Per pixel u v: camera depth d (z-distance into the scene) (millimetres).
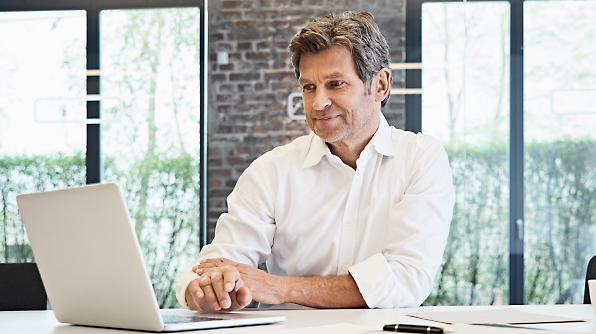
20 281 1889
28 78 4141
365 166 1794
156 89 4117
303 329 982
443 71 4062
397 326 957
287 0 4129
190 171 4078
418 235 1643
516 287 3990
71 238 1029
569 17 4047
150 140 4102
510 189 4016
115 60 4133
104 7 4137
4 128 4137
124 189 4082
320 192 1811
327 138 1682
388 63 1771
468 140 4043
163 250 4070
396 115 4055
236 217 1779
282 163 1843
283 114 4086
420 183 1739
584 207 3994
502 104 4043
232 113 4102
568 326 1040
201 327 1016
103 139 4109
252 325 1084
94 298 1049
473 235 4016
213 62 4121
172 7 4137
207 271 1332
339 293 1486
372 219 1760
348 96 1632
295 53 1663
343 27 1625
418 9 4086
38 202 1061
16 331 1055
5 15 4160
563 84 4035
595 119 4012
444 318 1140
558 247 3990
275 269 1889
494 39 4062
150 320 978
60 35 4152
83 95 4129
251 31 4129
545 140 4027
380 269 1509
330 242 1783
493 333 938
